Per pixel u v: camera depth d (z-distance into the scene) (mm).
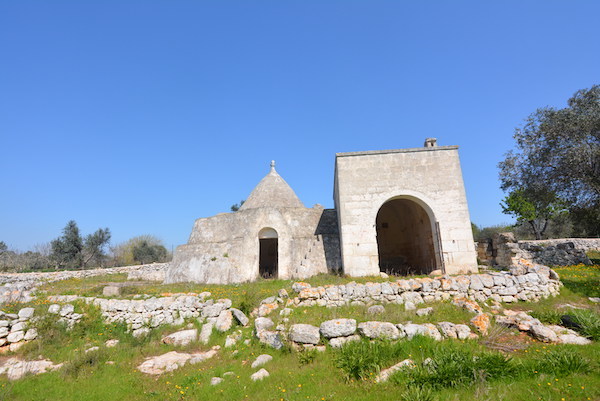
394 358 6555
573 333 7496
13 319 9578
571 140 16812
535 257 16641
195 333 9836
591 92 17391
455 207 15289
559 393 4844
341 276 15492
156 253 48375
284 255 18375
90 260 41156
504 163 19547
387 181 15836
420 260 19438
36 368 8039
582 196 17734
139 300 11117
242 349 8508
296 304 10188
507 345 6910
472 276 10500
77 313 10555
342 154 16328
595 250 22406
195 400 6152
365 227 15406
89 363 8156
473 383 5238
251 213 19375
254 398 5824
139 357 8719
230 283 17141
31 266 36625
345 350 6711
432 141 17469
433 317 8484
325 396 5523
